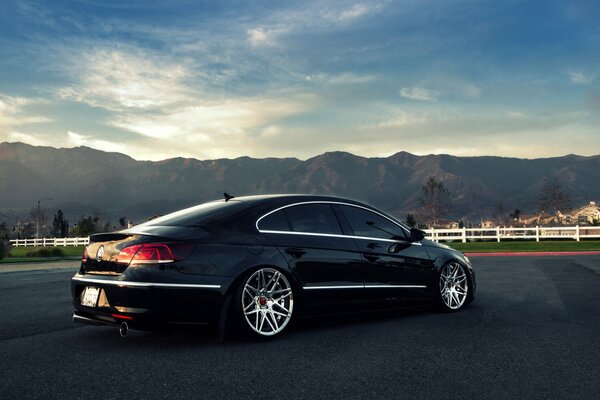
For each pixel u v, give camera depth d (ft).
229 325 17.10
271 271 17.61
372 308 20.36
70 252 128.36
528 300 26.16
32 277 46.96
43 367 14.35
